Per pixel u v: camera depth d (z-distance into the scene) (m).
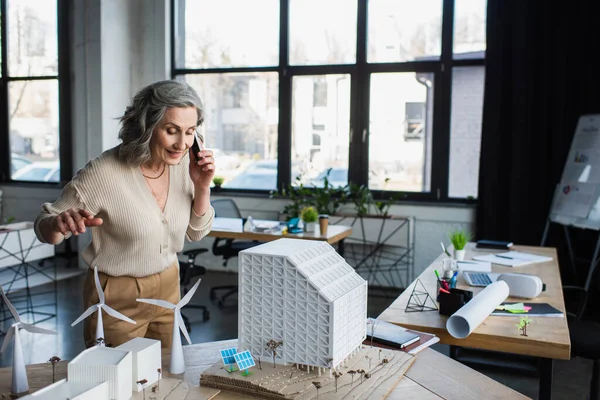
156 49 6.27
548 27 4.85
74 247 6.66
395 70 5.56
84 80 6.07
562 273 4.98
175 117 1.55
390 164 5.68
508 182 5.09
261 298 1.40
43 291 5.28
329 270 1.44
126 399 1.22
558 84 4.86
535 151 4.98
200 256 6.32
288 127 5.97
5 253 4.44
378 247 5.63
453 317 1.84
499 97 5.06
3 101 6.89
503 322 2.04
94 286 1.75
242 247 5.00
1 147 6.97
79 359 1.21
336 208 5.65
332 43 5.79
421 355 1.59
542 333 1.92
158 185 1.76
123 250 1.72
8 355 3.62
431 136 5.53
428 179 5.59
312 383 1.31
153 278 1.78
